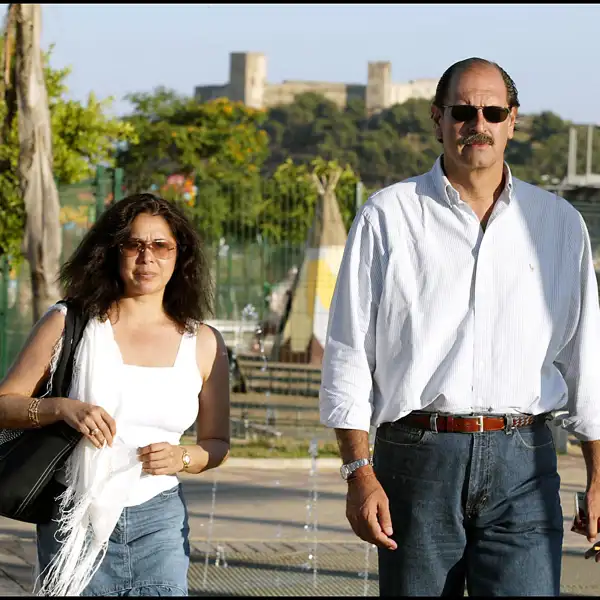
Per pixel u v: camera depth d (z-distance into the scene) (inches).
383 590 192.9
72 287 194.5
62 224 682.8
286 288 908.6
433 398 187.3
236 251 913.5
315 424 706.2
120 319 194.4
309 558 376.2
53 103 1193.4
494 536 188.7
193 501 479.5
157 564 186.2
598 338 195.6
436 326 188.5
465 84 191.6
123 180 705.6
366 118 5108.3
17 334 732.0
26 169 601.3
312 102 5147.6
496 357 187.8
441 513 188.1
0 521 413.7
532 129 3932.1
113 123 1223.5
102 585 185.0
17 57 598.9
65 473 185.9
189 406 193.3
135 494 185.9
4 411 186.2
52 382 189.9
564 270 193.3
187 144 2493.8
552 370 194.2
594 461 196.5
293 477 550.9
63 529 183.8
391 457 190.7
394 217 191.6
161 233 193.8
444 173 193.0
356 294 191.6
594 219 629.3
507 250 190.2
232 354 808.9
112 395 188.4
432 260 189.6
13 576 332.5
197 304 199.2
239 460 588.4
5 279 737.0
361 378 190.4
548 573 188.4
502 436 187.3
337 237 884.6
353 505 187.3
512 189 192.2
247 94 6668.3
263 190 919.0
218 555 378.0
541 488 189.8
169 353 194.2
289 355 868.6
